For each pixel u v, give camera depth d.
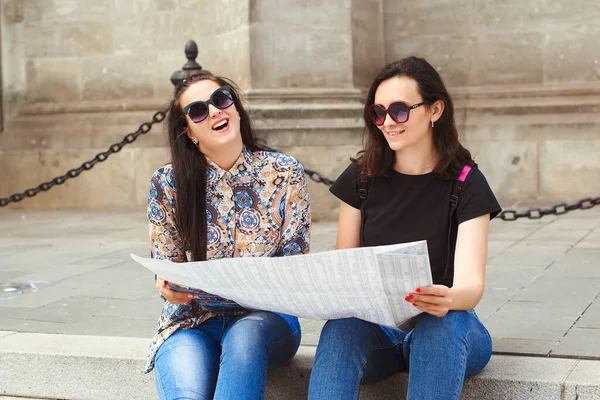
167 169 3.01
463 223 2.82
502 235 7.00
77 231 8.11
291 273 2.54
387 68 2.87
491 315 4.00
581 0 9.51
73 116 10.57
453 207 2.84
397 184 2.93
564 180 9.49
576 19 9.53
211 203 2.99
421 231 2.88
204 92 2.96
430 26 9.84
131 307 4.50
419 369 2.58
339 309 2.67
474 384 3.01
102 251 6.70
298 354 3.36
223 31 9.45
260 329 2.78
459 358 2.58
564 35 9.57
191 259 3.01
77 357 3.50
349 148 8.52
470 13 9.80
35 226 8.62
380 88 2.87
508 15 9.73
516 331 3.66
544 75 9.66
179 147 2.98
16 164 10.62
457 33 9.84
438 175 2.87
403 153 2.92
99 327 4.05
